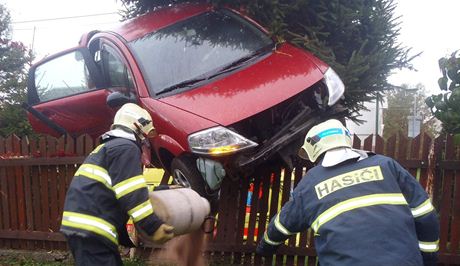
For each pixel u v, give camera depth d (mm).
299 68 4527
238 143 3908
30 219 5551
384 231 2363
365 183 2520
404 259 2303
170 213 3135
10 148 5672
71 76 6039
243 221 4809
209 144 3900
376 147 4398
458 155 4199
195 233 4562
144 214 2871
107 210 2967
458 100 4312
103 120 5602
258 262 4797
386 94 6297
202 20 5371
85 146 5262
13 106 9680
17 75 11742
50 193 5465
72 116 5895
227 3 5645
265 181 4734
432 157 4254
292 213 2646
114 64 5215
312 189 2588
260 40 5145
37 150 5531
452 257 4188
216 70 4703
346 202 2465
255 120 4324
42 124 6414
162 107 4273
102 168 2977
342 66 5379
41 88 6414
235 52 4961
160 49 4938
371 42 5836
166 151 4402
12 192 5641
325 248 2432
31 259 5441
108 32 5414
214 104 4156
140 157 3012
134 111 3158
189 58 4863
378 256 2303
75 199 2963
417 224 2564
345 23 5617
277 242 2855
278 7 5484
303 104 4531
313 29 5609
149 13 5941
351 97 5590
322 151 2703
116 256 3039
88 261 2938
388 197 2473
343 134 2732
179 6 5926
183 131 4027
